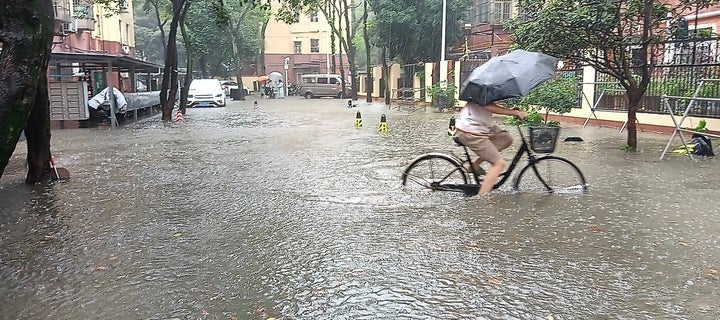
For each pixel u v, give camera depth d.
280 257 5.43
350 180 9.16
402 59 35.81
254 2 17.33
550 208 7.17
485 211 7.04
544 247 5.64
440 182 8.17
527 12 13.40
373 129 17.89
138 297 4.52
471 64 26.61
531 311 4.19
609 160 10.80
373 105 33.53
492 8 33.12
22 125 5.69
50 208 7.55
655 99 15.42
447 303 4.34
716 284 4.66
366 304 4.34
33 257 5.54
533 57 7.71
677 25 12.26
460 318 4.09
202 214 7.11
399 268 5.09
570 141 13.75
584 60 12.35
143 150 13.38
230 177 9.62
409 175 8.77
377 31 35.69
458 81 27.33
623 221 6.56
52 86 19.12
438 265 5.16
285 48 61.25
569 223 6.49
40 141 9.23
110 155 12.60
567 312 4.16
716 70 13.66
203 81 33.22
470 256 5.39
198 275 4.98
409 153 12.27
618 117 16.66
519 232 6.15
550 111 18.34
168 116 22.02
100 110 20.98
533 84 7.30
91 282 4.86
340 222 6.62
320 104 35.47
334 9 43.94
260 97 49.06
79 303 4.44
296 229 6.36
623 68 12.01
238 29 48.38
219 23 16.03
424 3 33.47
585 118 18.14
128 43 42.78
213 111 28.61
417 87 33.62
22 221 6.91
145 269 5.15
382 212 7.06
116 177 9.81
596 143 13.38
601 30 11.51
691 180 8.85
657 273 4.91
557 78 18.34
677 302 4.32
